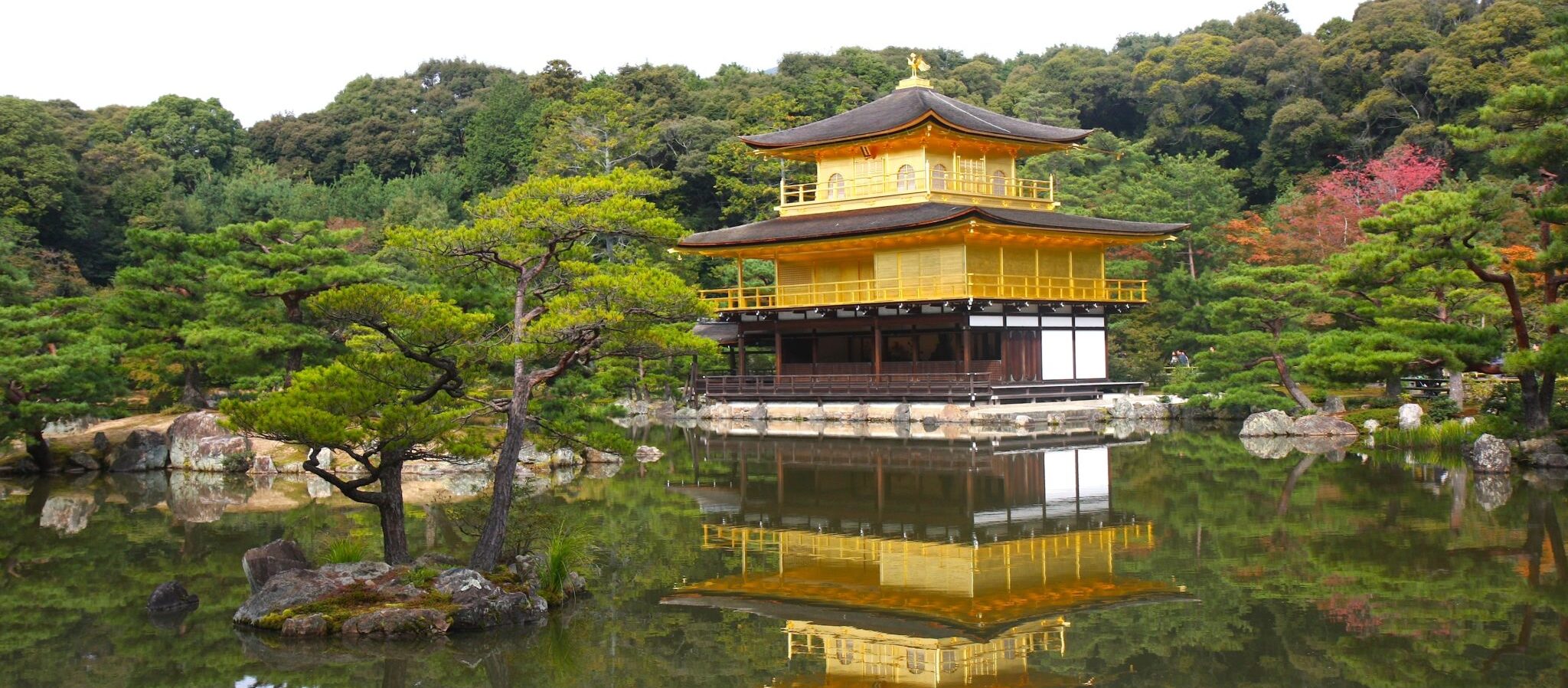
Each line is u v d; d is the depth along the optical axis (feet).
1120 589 81.61
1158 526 103.50
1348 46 376.48
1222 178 323.16
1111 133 401.70
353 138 452.35
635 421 231.91
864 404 215.10
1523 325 135.23
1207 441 173.68
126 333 161.89
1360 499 115.03
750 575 87.56
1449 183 274.98
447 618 72.23
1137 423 208.85
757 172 334.85
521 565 80.74
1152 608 76.74
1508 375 143.13
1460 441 150.51
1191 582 83.30
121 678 64.59
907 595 81.00
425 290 96.02
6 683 63.82
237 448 152.66
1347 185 304.71
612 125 344.28
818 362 237.04
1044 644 69.82
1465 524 100.42
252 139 459.73
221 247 162.50
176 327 166.81
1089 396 223.30
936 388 207.41
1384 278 139.54
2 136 294.87
